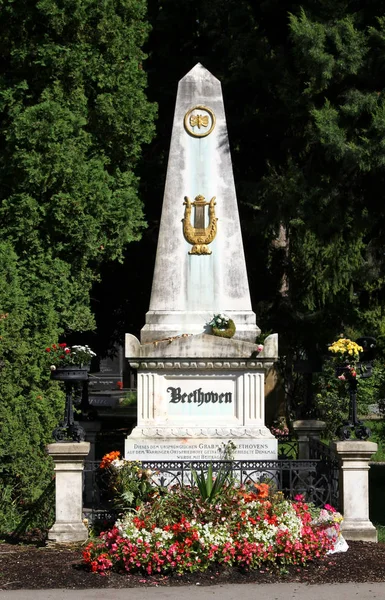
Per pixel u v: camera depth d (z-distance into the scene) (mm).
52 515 11711
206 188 13398
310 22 17172
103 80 17453
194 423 12719
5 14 16547
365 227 17766
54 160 16156
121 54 17766
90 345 23359
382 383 15125
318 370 14766
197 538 9391
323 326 21469
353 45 16688
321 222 17797
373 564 9734
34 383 12297
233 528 9602
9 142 16297
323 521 10133
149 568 9312
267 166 20500
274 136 21109
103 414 29344
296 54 17391
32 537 11297
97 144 17875
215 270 13250
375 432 18203
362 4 17844
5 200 16109
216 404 12805
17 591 8914
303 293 21375
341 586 9047
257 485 10289
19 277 15352
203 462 11289
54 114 16219
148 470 10883
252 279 21984
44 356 12516
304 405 15188
